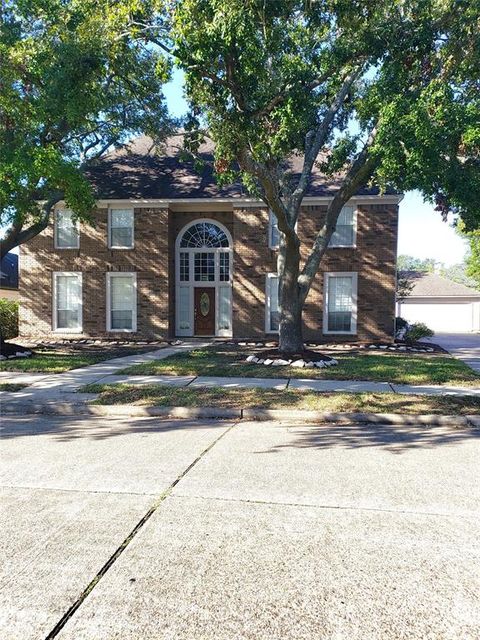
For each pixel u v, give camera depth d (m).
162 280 19.81
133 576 3.14
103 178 20.91
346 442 6.43
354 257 19.06
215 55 8.39
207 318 21.00
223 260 20.88
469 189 8.96
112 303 20.14
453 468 5.32
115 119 15.15
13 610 2.79
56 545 3.55
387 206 18.91
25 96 11.12
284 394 8.88
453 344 20.77
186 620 2.71
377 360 13.70
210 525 3.89
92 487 4.70
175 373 11.23
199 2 8.16
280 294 13.30
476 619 2.73
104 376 10.99
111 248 19.94
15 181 10.70
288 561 3.34
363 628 2.65
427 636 2.59
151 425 7.43
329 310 19.34
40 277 20.25
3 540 3.62
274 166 12.68
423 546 3.57
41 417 8.02
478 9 9.22
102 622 2.69
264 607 2.83
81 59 10.12
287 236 12.55
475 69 10.09
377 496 4.50
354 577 3.15
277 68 9.64
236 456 5.73
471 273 38.66
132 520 3.97
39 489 4.65
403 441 6.49
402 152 9.06
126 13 10.09
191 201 19.47
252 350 15.98
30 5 10.49
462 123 8.66
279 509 4.20
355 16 9.72
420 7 9.40
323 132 12.88
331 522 3.96
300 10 9.38
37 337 20.17
